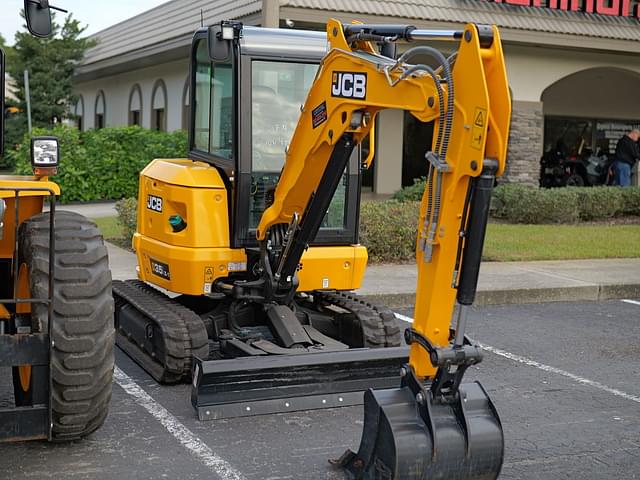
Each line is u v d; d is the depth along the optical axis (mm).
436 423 4492
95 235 5312
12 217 5703
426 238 4605
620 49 19406
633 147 21922
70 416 5098
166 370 6680
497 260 13312
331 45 5742
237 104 6797
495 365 7875
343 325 7426
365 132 5812
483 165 4316
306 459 5391
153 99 26188
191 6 21422
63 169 20016
